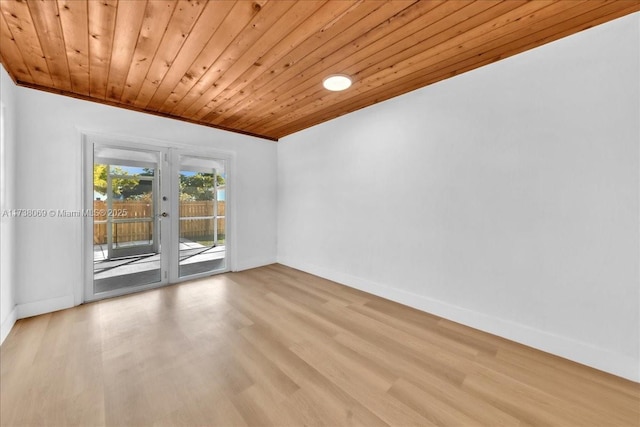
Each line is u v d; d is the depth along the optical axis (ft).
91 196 9.14
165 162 11.01
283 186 14.49
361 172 10.48
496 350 6.34
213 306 8.87
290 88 8.37
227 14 5.03
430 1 4.76
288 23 5.31
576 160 5.85
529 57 6.41
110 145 9.62
